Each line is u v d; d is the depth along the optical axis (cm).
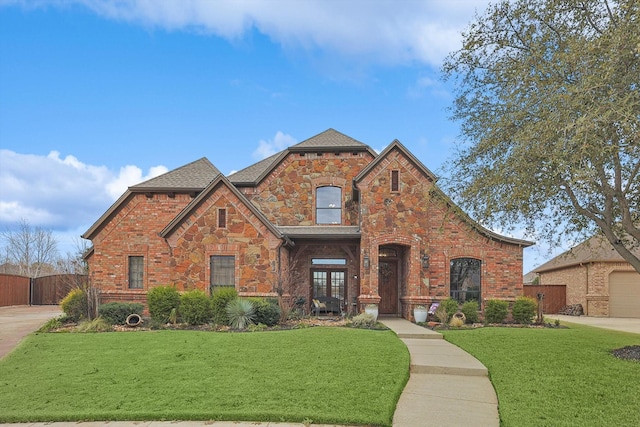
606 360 1140
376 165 2061
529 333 1575
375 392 878
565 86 1004
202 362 1109
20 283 3466
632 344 1367
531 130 998
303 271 2317
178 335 1477
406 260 2122
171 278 1998
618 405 823
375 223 2036
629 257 1198
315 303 2161
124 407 813
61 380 978
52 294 3553
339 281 2325
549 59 1113
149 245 2347
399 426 742
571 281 3225
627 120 861
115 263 2338
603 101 889
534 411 798
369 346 1273
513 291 2123
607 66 917
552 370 1052
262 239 1995
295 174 2388
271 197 2377
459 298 2122
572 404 831
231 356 1163
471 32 1261
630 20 944
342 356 1152
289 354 1176
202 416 769
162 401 839
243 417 764
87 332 1594
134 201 2378
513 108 1128
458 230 2138
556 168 996
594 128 875
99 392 896
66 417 775
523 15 1183
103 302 2261
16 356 1209
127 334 1515
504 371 1052
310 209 2358
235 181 2377
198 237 2014
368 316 1808
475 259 2147
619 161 1126
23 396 880
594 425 735
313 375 986
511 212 1214
